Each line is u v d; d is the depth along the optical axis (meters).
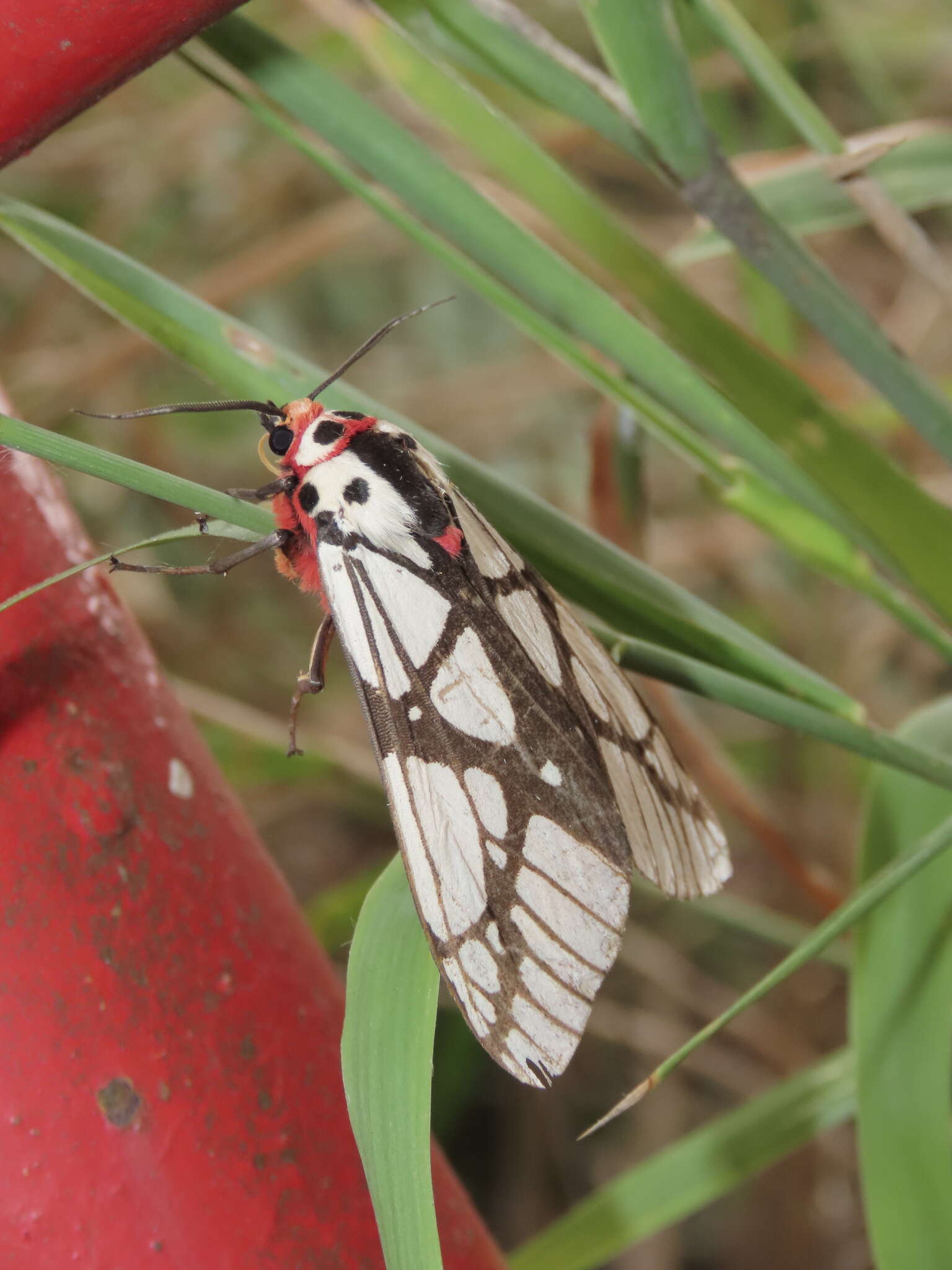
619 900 0.22
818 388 0.32
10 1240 0.20
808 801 0.39
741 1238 0.38
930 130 0.26
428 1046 0.21
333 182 0.47
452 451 0.24
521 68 0.23
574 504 0.47
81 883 0.21
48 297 0.43
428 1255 0.21
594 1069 0.41
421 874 0.22
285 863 0.44
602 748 0.23
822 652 0.42
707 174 0.23
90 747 0.21
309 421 0.23
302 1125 0.21
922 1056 0.24
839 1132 0.36
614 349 0.24
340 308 0.52
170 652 0.42
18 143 0.21
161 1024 0.21
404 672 0.23
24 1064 0.20
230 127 0.44
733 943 0.40
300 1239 0.21
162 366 0.46
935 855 0.22
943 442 0.24
